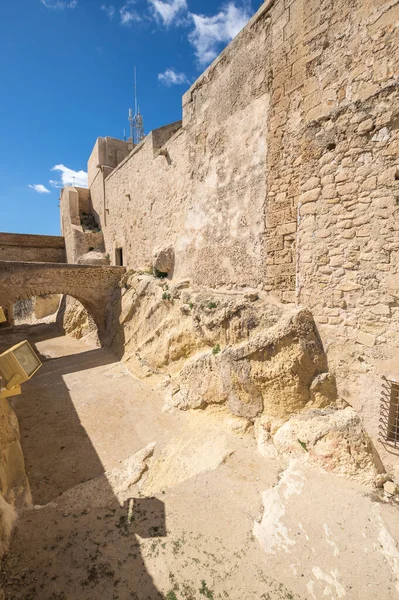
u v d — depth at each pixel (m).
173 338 6.42
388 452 3.52
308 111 4.18
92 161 16.80
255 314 4.82
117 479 3.91
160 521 3.14
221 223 6.12
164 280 8.14
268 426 4.36
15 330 13.94
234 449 4.20
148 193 9.48
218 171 6.17
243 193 5.52
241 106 5.49
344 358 3.92
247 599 2.39
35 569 2.59
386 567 2.56
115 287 9.97
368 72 3.52
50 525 3.09
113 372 7.62
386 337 3.50
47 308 17.72
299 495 3.34
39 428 5.14
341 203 3.84
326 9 3.92
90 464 4.23
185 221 7.41
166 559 2.71
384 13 3.35
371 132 3.51
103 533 2.99
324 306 4.11
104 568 2.62
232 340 5.09
